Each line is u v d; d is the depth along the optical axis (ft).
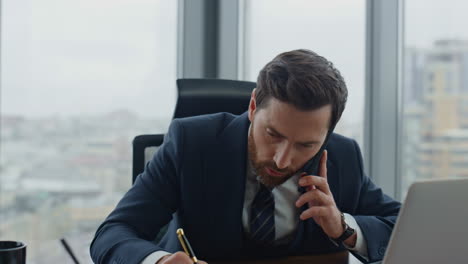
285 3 9.27
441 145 8.63
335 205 4.81
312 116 4.02
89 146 8.91
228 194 4.79
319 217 4.75
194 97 5.57
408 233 3.48
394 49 8.65
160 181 4.85
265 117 4.18
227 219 4.79
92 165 8.95
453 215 3.50
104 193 9.03
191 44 9.11
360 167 5.38
